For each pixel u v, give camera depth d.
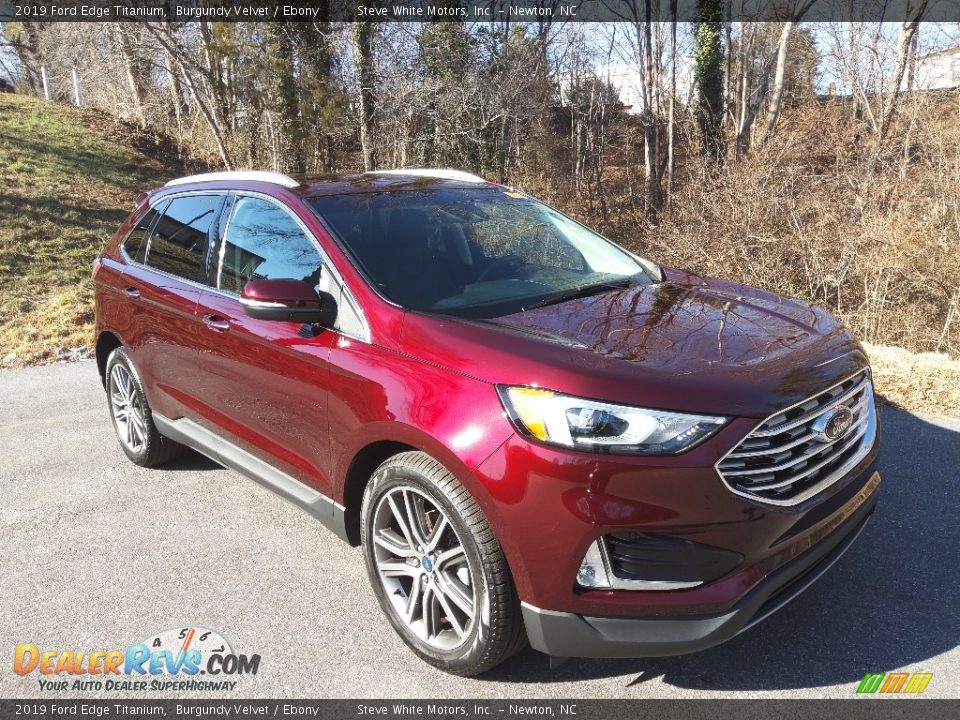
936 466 4.28
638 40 22.77
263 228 3.60
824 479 2.61
